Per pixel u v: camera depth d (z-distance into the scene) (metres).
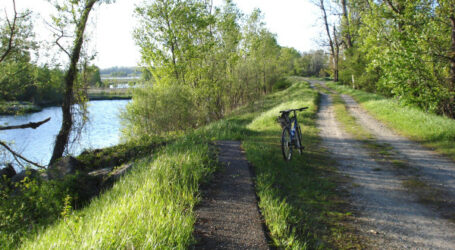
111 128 29.08
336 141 9.95
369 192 5.27
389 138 10.12
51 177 7.19
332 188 5.45
